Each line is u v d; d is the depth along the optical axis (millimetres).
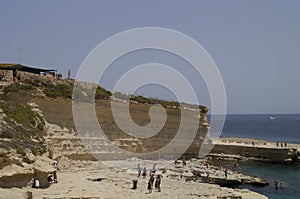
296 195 49281
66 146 50594
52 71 67062
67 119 53625
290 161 81938
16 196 27734
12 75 57031
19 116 42312
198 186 44000
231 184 54875
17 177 30812
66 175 42219
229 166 73688
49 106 52062
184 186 43156
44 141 43938
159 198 34594
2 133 34094
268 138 162750
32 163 34500
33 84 53781
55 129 50875
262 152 86062
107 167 50938
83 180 39812
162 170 55000
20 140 36562
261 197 41781
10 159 30828
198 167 62406
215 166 68312
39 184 33531
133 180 39250
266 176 65062
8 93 48625
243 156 88062
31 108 49688
